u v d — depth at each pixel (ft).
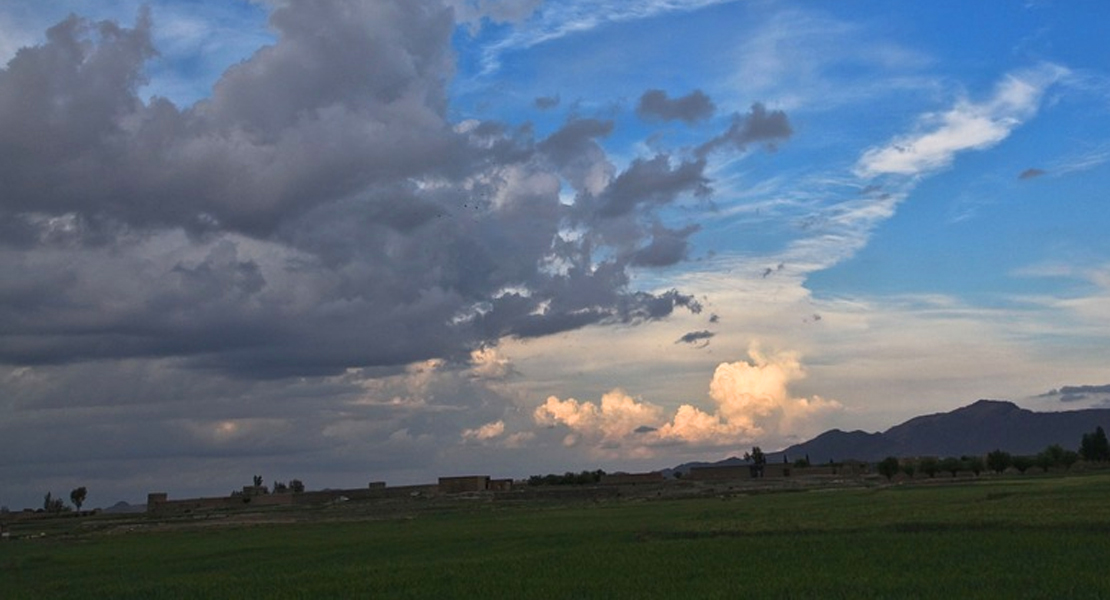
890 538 169.78
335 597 135.64
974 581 118.21
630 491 535.60
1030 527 173.27
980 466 591.37
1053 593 108.68
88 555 253.44
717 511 291.79
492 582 140.36
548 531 244.01
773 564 143.84
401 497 605.31
